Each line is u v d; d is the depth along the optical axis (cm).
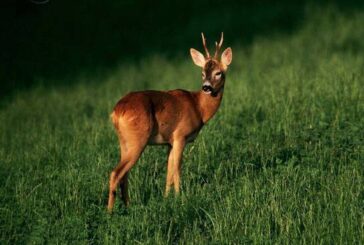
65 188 1491
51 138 2053
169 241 1241
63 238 1231
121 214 1332
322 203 1341
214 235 1241
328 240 1182
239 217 1279
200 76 3095
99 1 4709
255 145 1762
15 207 1409
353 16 3891
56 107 2725
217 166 1609
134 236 1248
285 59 3125
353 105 2036
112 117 1438
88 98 2842
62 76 3441
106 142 1908
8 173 1684
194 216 1326
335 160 1609
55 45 4056
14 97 3022
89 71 3500
